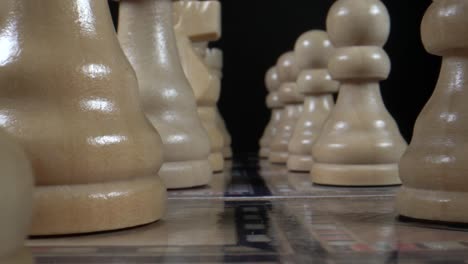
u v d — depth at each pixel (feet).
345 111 3.73
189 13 4.92
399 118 8.64
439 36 2.28
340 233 2.07
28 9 2.16
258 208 2.68
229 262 1.66
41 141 1.99
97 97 2.15
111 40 2.32
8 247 1.38
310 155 4.68
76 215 2.01
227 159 6.71
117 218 2.10
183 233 2.08
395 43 8.57
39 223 1.98
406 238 1.98
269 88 7.15
